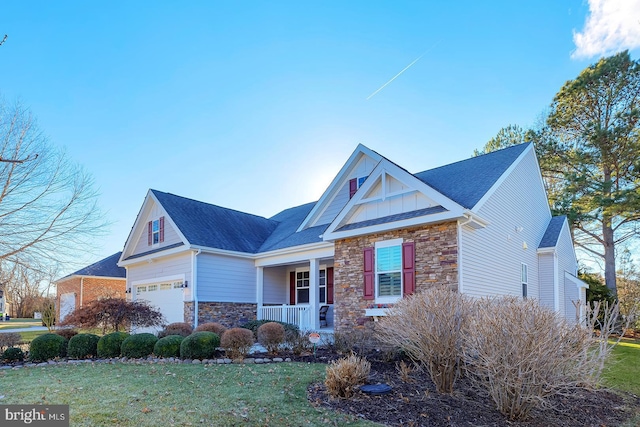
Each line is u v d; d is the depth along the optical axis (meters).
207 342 9.91
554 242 16.22
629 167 22.62
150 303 18.27
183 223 16.92
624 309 22.81
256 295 17.80
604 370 9.34
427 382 7.46
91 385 7.04
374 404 6.20
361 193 12.96
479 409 6.28
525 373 5.66
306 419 5.46
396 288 11.63
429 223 11.07
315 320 15.03
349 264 12.95
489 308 6.36
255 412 5.59
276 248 16.86
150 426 4.96
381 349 9.30
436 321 6.92
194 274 15.88
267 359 9.62
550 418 6.30
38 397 6.22
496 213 13.08
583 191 23.47
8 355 10.70
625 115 22.14
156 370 8.42
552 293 15.73
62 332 12.87
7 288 18.69
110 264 27.78
